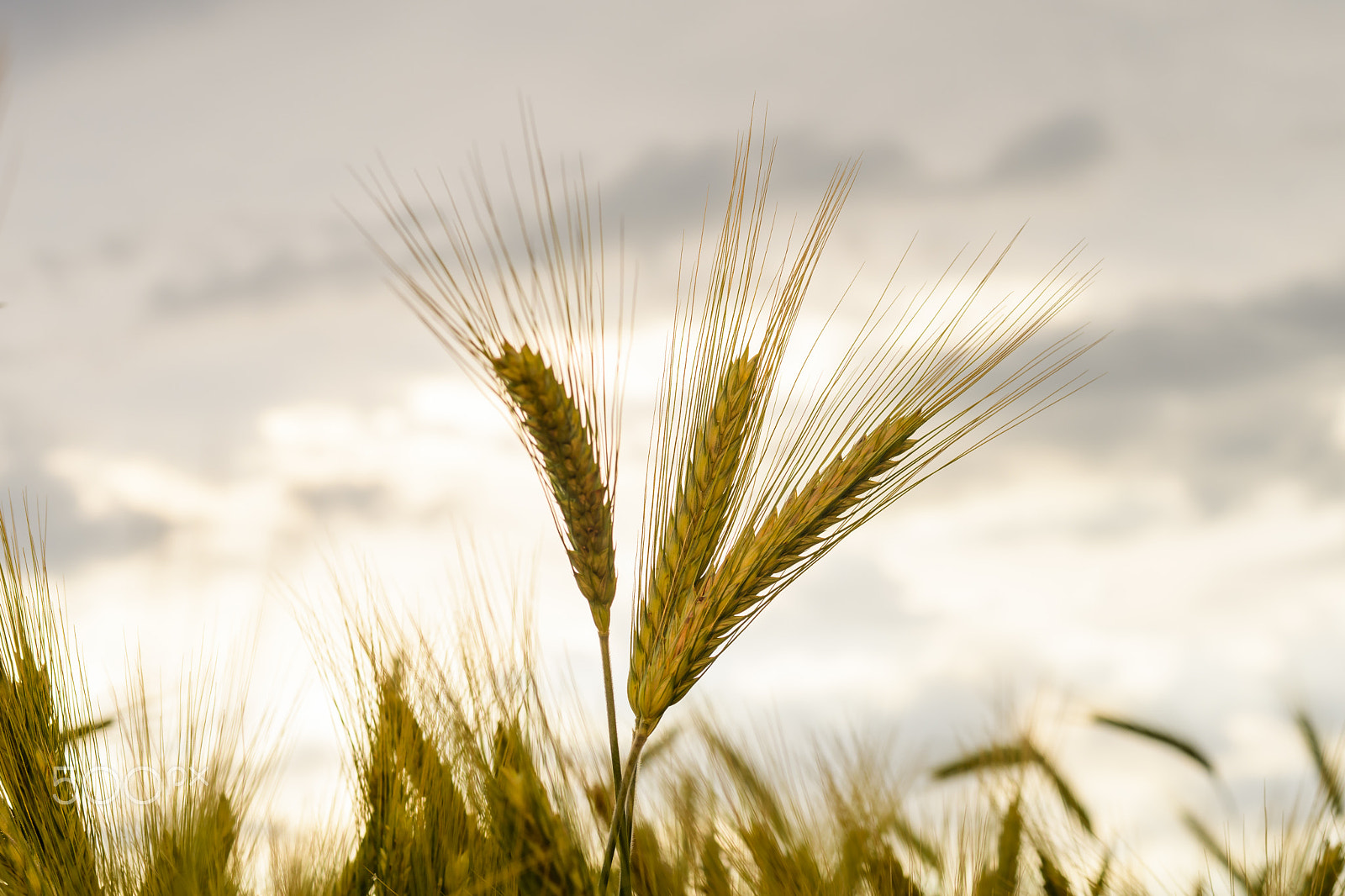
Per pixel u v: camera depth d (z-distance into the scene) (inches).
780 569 35.6
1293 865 38.5
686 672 35.4
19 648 37.1
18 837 36.9
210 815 37.5
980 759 40.1
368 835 37.7
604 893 35.2
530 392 34.8
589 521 35.3
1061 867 39.0
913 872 39.0
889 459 35.5
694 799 39.2
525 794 37.4
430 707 38.0
